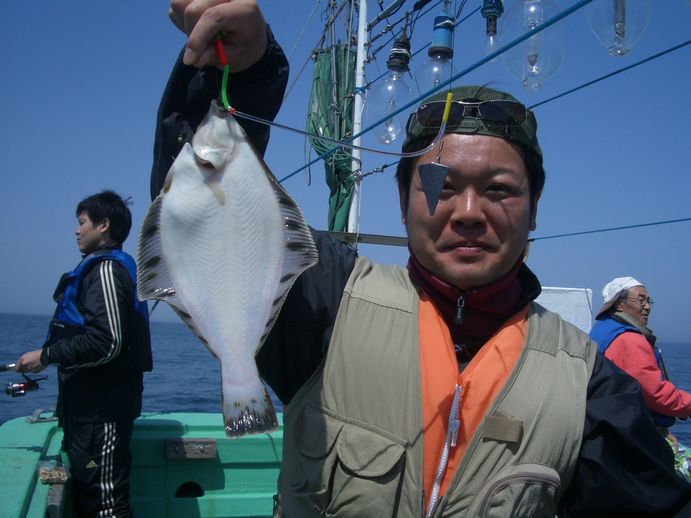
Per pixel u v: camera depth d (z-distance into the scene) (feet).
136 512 10.97
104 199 11.18
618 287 13.80
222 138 4.86
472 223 4.92
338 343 5.10
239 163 4.86
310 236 4.87
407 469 4.71
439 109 5.11
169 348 135.54
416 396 4.82
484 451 4.65
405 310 5.17
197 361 89.15
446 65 11.87
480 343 5.21
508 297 5.23
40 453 9.62
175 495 11.37
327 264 5.53
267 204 4.85
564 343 5.18
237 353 4.59
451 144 4.95
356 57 18.86
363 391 4.90
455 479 4.63
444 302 5.18
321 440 4.89
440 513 4.62
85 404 10.06
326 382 5.04
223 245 4.78
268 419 4.37
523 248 5.16
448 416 4.77
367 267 5.68
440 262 5.07
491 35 10.46
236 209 4.81
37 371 9.96
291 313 5.24
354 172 17.21
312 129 18.07
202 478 11.53
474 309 5.18
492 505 4.50
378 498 4.64
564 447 4.67
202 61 4.83
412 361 4.92
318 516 4.90
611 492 4.56
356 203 17.31
